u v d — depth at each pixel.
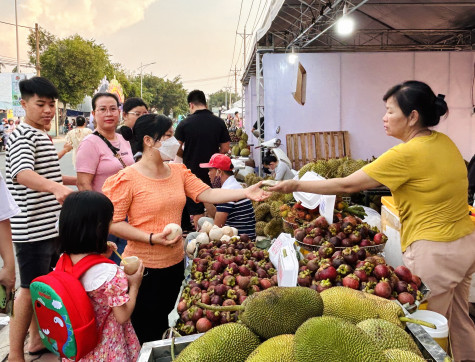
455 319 2.75
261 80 9.72
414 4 9.12
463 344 2.74
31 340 3.42
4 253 2.31
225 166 4.08
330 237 2.73
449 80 9.30
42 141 3.12
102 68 40.62
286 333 1.49
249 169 9.19
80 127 9.33
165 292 2.83
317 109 9.21
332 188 2.52
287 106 9.13
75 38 39.25
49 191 2.80
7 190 2.34
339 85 9.19
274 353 1.33
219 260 2.66
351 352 1.17
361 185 2.47
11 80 23.42
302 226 2.98
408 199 2.50
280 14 9.79
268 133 9.22
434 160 2.36
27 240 3.01
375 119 9.27
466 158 9.58
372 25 11.52
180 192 2.84
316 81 9.16
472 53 9.23
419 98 2.40
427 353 1.52
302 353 1.20
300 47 10.93
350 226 2.72
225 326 1.55
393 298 2.07
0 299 2.30
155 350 1.63
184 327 2.06
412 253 2.52
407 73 9.23
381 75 9.18
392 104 2.52
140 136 2.67
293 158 9.01
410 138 2.52
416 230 2.51
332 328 1.23
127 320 2.11
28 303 3.05
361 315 1.69
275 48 10.62
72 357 1.91
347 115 9.27
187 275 2.73
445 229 2.41
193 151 5.59
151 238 2.62
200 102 5.65
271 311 1.50
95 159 3.58
